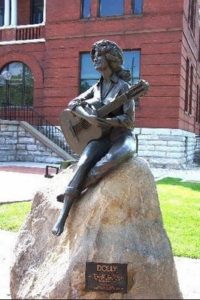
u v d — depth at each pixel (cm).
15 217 874
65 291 367
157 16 2228
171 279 364
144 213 380
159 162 2219
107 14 2370
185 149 2414
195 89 3053
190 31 2542
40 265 407
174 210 973
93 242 369
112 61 411
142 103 2245
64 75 2453
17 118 2562
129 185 380
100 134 400
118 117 391
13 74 2639
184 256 650
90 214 380
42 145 2291
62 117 425
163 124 2220
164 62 2222
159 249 372
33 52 2553
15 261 432
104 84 423
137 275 361
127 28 2295
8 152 2328
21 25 2678
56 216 412
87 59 2423
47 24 2486
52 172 1742
